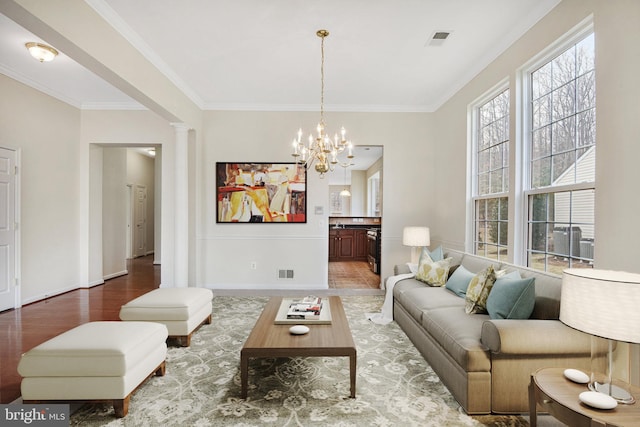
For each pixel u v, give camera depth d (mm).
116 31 2943
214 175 5254
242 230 5281
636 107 1944
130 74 3184
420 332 2873
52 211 4727
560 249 2691
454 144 4559
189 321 3016
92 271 5387
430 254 4047
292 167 5277
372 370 2568
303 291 5125
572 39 2541
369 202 11992
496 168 3707
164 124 5266
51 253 4715
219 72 4074
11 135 4102
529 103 3111
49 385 1933
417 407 2072
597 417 1316
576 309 1456
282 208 5277
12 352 2838
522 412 1979
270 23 2996
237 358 2758
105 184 5918
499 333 1913
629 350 1788
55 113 4762
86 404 2084
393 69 3979
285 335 2346
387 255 5340
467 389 1987
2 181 3998
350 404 2102
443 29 3100
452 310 2666
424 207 5332
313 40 3299
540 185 2957
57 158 4809
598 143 2209
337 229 8664
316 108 5277
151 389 2264
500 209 3611
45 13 2154
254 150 5270
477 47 3443
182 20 2941
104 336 2107
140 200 9117
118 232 6285
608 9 2123
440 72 4062
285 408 2053
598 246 2211
